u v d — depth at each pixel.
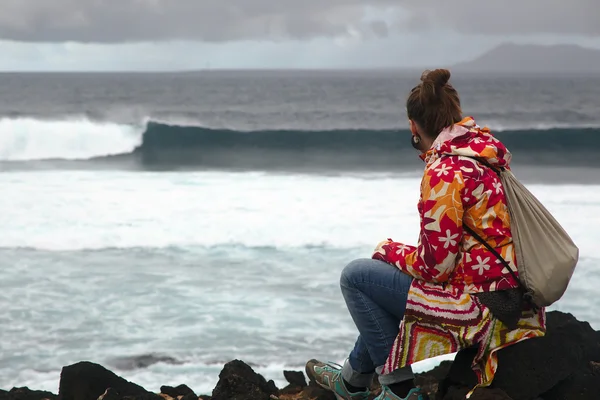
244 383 4.16
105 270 9.16
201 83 107.62
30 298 8.01
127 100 54.41
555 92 66.88
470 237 2.99
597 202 13.98
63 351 6.53
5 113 33.16
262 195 14.38
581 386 3.57
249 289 8.36
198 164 22.91
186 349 6.57
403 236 10.99
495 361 3.10
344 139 27.95
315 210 12.81
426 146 3.17
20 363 6.27
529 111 36.25
